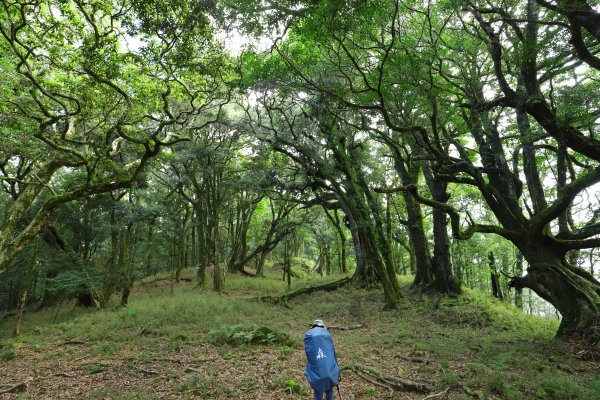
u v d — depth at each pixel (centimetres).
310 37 972
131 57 1139
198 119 2348
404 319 1521
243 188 2603
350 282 2408
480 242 2627
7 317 2312
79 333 1330
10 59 1305
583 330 1004
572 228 1697
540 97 1085
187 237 3681
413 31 1321
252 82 1473
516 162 1460
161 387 738
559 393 640
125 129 1738
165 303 1795
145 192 2564
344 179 1977
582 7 808
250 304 1861
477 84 1277
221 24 998
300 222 3359
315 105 1753
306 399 654
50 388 777
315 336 566
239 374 791
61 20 1245
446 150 1842
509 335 1235
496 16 1185
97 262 2717
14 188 2059
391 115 1378
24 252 2177
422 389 688
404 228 2880
